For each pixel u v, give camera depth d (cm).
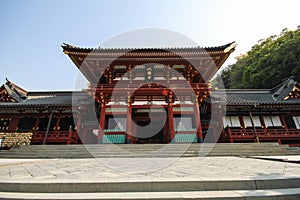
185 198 261
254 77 3416
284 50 3025
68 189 297
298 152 1013
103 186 300
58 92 2627
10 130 1883
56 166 569
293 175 355
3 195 272
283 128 1855
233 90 2641
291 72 2933
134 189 300
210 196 266
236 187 307
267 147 1084
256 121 1912
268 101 2000
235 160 730
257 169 462
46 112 1978
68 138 1725
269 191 290
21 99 2252
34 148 1090
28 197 263
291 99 2072
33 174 405
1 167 541
